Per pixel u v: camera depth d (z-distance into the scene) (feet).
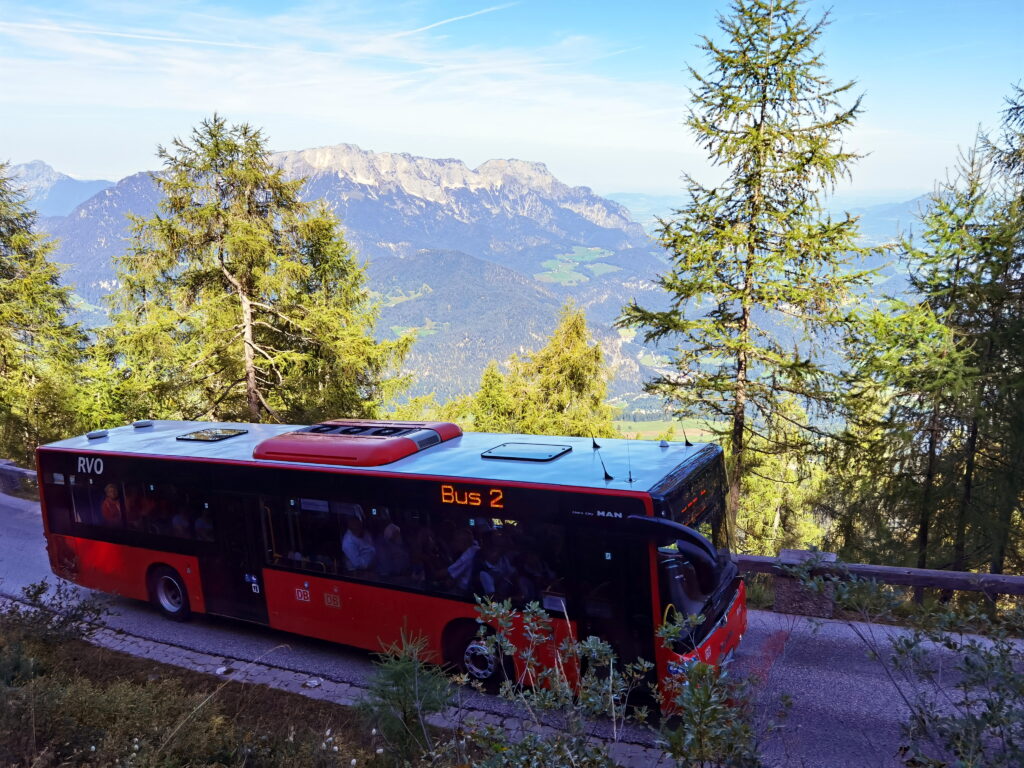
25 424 94.53
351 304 93.40
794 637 31.68
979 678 14.08
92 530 40.86
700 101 55.93
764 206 55.36
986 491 58.85
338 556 31.81
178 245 81.20
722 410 58.44
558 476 27.71
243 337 83.15
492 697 27.84
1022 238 53.72
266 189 85.46
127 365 86.33
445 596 29.07
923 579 32.04
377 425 37.11
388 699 20.12
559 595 26.37
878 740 23.30
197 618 39.09
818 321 54.08
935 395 55.57
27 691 21.95
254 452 34.76
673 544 24.62
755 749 12.21
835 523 69.87
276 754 21.12
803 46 51.90
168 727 20.83
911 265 58.54
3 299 107.24
